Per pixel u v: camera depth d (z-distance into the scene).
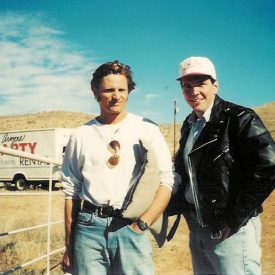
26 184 23.44
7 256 7.25
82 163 2.92
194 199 2.85
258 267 2.82
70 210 3.01
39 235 8.70
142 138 2.86
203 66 2.89
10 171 23.67
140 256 2.72
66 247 3.01
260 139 2.65
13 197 20.50
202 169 2.81
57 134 22.80
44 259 7.06
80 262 2.82
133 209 2.67
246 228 2.76
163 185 2.80
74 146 2.96
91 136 2.90
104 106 2.88
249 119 2.71
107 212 2.75
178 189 3.08
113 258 2.77
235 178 2.73
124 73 2.88
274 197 14.34
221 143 2.76
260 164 2.63
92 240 2.79
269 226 9.66
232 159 2.73
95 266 2.80
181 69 2.99
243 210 2.65
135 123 2.91
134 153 2.84
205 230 2.89
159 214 2.79
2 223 10.31
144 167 2.73
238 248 2.75
